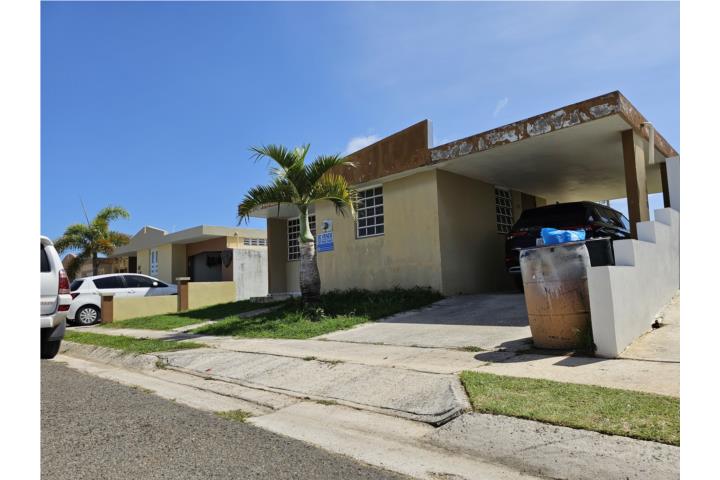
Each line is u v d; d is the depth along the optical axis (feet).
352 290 43.01
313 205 49.47
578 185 45.57
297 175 34.24
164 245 87.81
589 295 18.99
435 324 28.66
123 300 51.85
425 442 13.08
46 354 28.22
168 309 54.90
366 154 41.73
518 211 47.11
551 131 29.94
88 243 84.48
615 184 45.42
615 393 14.03
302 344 26.91
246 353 25.44
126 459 12.04
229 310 46.01
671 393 13.79
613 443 11.25
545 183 44.45
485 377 16.60
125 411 16.67
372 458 12.09
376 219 42.93
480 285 40.57
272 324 33.42
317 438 13.65
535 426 12.59
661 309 24.34
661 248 25.84
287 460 11.98
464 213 40.16
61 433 14.07
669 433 11.23
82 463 11.77
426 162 36.96
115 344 32.42
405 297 37.06
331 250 46.34
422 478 10.87
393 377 18.24
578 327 19.70
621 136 30.66
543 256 20.39
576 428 12.13
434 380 17.11
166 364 25.90
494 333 24.56
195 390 20.34
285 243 57.77
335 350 24.39
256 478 10.87
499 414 13.52
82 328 46.42
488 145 33.17
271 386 19.84
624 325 19.11
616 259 21.45
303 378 20.12
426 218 38.58
